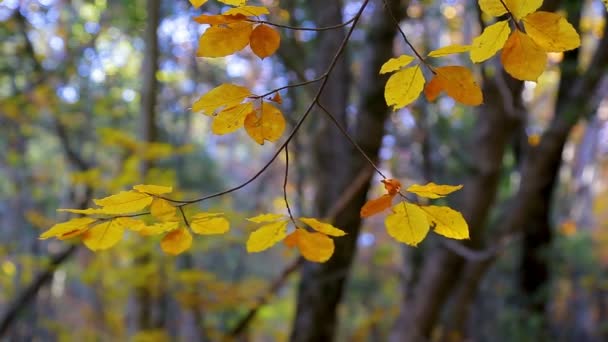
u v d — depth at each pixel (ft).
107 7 16.01
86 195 12.60
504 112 11.79
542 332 18.84
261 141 2.79
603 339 21.91
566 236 22.15
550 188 17.20
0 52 15.48
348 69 10.95
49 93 14.26
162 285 12.19
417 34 17.25
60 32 16.71
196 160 31.22
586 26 15.25
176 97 18.76
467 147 17.53
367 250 28.76
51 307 25.30
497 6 2.43
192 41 15.85
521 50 2.49
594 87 12.00
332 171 10.92
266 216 2.77
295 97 13.82
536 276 18.90
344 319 28.99
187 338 14.20
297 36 13.19
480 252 12.97
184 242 2.99
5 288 15.87
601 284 21.26
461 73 2.61
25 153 22.47
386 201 2.76
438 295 13.74
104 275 12.86
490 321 22.26
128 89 18.04
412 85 2.68
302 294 11.74
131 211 2.73
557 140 13.12
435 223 2.79
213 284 12.17
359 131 10.59
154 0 11.14
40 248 22.02
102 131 9.70
